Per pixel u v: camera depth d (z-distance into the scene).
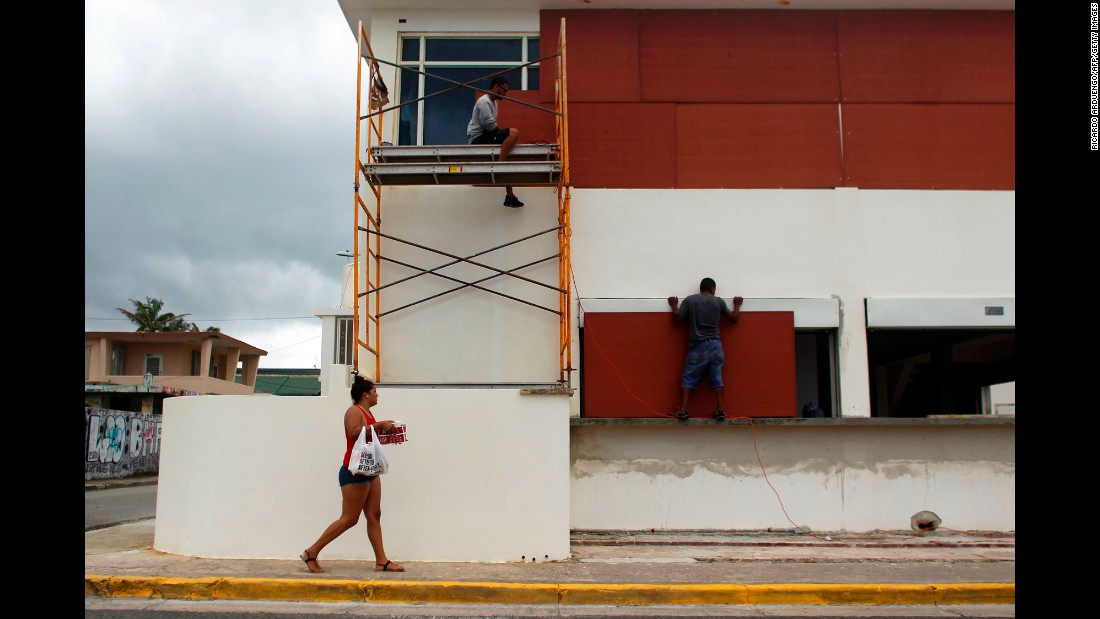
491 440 8.53
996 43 11.12
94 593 7.10
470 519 8.41
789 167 10.82
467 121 11.16
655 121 10.88
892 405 17.91
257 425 8.54
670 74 10.98
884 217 10.75
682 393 10.02
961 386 19.45
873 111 10.95
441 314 10.42
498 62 11.23
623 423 9.79
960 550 9.21
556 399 8.62
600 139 10.80
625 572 7.85
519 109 10.95
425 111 11.19
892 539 9.77
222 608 6.77
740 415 10.17
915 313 10.51
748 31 11.08
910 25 11.11
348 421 7.57
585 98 10.91
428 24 11.21
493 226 10.59
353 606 6.95
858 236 10.70
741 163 10.81
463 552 8.35
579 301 10.43
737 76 10.98
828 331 10.75
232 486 8.46
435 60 11.30
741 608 7.05
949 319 10.51
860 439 10.06
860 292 10.60
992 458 10.09
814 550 9.17
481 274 10.48
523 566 8.12
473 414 8.56
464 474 8.47
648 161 10.78
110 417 25.53
